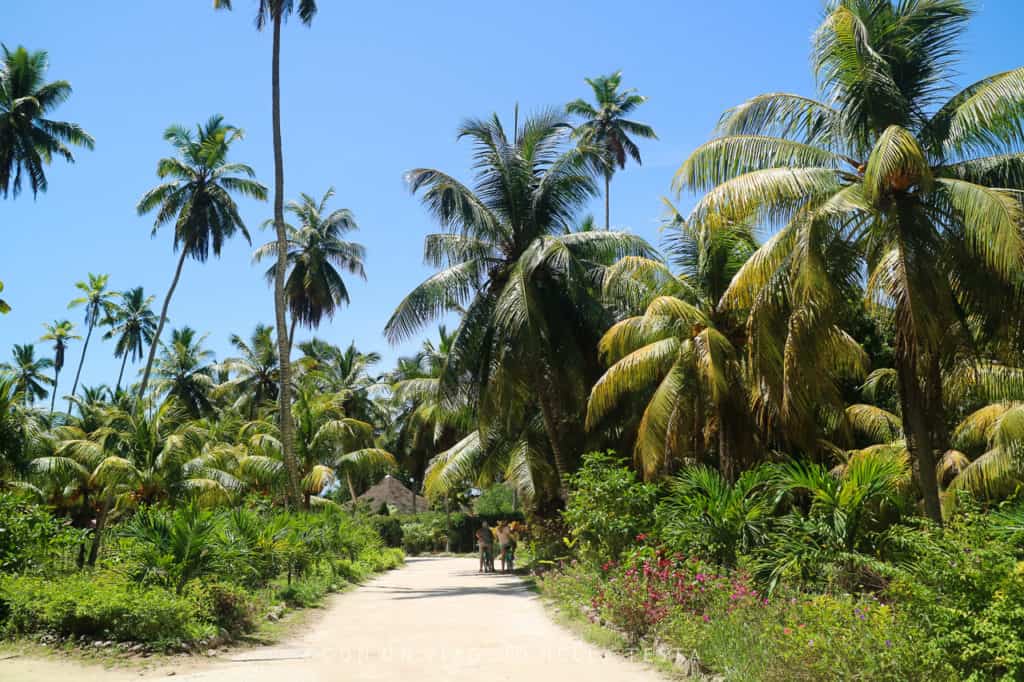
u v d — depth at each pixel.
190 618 10.92
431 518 48.25
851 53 13.52
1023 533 7.28
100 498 25.38
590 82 41.97
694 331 17.52
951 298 13.18
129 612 10.36
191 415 51.44
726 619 9.27
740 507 12.34
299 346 61.28
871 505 10.95
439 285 22.81
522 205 23.91
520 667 9.33
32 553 13.77
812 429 15.04
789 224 13.53
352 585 21.27
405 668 9.35
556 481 25.84
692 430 19.20
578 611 13.49
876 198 12.59
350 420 35.41
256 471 31.08
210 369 54.97
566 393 23.91
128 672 9.00
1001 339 13.54
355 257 49.97
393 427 56.28
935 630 6.34
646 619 10.62
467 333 23.64
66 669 9.05
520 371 22.67
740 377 17.19
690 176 14.62
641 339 19.06
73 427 35.53
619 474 16.28
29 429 26.02
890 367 23.17
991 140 12.97
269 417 44.25
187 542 12.02
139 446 23.81
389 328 22.80
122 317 59.62
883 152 11.77
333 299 50.25
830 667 6.46
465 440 28.25
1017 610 5.88
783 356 14.41
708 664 8.58
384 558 30.41
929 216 13.12
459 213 22.97
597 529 15.84
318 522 22.77
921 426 13.03
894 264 12.59
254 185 40.38
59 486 27.31
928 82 14.36
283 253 26.69
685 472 15.24
